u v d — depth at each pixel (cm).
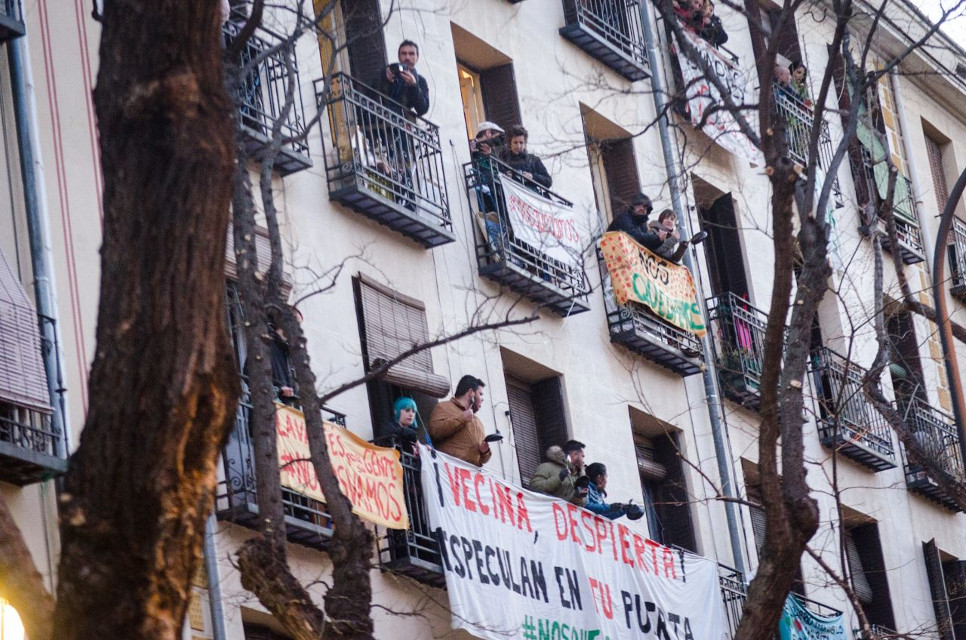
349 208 2175
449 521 2000
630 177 2852
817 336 3372
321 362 2030
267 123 2033
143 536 838
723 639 2583
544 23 2747
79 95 1759
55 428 1577
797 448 1416
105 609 833
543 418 2508
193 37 869
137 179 853
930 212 3969
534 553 2125
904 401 3516
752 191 3192
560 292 2453
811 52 3506
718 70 3042
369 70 2345
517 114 2617
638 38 2933
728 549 2775
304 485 1797
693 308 2766
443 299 2295
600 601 2214
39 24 1734
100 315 852
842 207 3447
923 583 3419
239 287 1427
